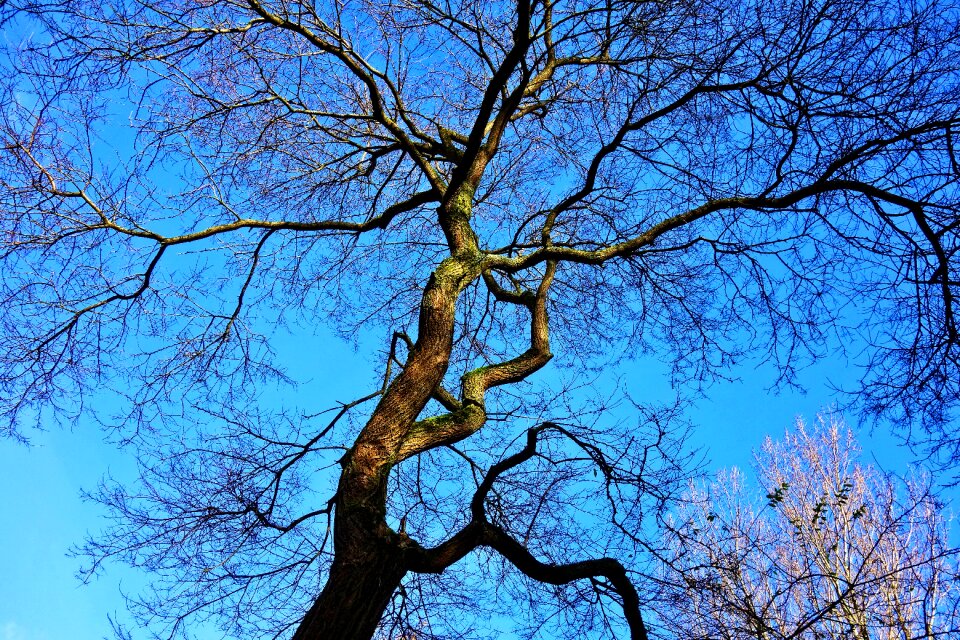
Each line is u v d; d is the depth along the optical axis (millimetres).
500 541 4555
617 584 4746
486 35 6754
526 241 7688
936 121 4898
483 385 5297
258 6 5527
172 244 5812
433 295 5141
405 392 4672
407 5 6367
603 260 5828
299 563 5172
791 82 5230
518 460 4980
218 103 6133
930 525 7035
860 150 5004
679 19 5656
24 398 5602
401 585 5254
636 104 6086
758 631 4926
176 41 5508
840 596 5418
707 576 4957
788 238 5781
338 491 4332
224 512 5094
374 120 6543
